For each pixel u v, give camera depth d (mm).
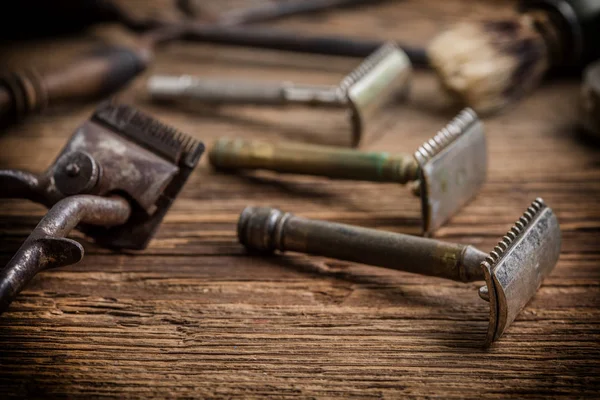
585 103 444
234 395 329
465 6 575
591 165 431
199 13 537
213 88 466
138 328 350
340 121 467
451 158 381
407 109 477
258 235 372
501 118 467
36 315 354
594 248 383
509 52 462
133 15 524
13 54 511
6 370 335
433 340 346
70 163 362
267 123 465
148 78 504
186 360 339
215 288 366
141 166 369
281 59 527
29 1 512
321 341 346
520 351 342
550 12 477
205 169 430
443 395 328
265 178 424
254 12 540
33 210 400
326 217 401
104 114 377
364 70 441
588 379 333
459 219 399
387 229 393
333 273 372
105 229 377
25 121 462
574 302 359
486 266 330
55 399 327
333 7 569
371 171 397
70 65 457
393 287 366
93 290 365
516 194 413
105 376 334
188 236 391
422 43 525
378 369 336
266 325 352
